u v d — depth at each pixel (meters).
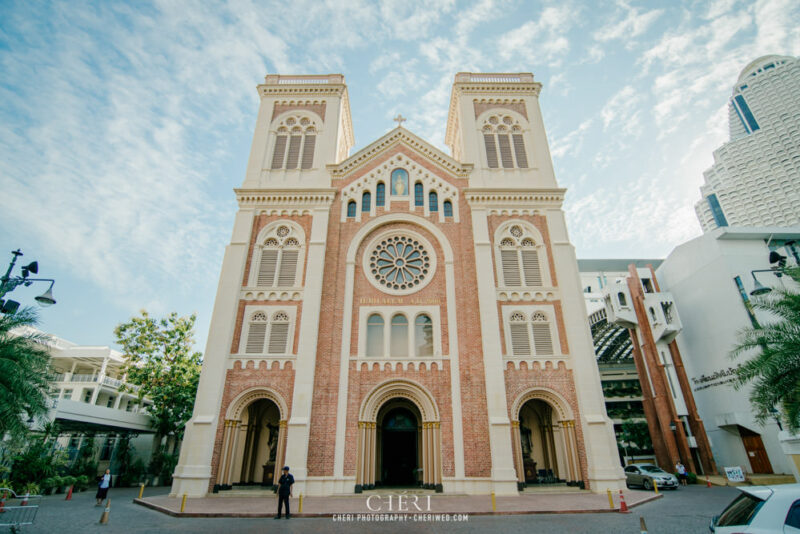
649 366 40.91
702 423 38.53
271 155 34.53
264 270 30.27
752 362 17.80
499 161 34.34
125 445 42.38
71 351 49.72
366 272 30.20
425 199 32.47
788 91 163.25
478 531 14.68
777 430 34.53
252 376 26.84
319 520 16.94
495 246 30.88
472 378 26.75
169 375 40.88
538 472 28.33
